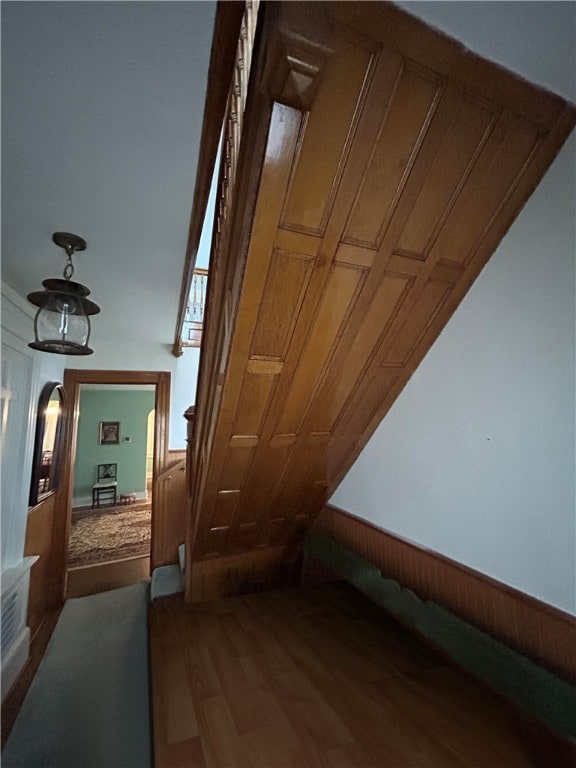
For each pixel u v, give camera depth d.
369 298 1.41
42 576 2.84
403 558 1.88
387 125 0.99
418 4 0.80
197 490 2.31
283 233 1.13
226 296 1.45
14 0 0.72
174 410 3.72
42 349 1.63
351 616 2.28
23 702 1.90
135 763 1.54
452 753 1.22
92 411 7.11
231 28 0.83
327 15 0.78
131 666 2.19
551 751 1.17
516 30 0.87
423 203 1.18
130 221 1.54
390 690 1.55
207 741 1.29
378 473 2.10
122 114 1.02
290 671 1.70
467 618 1.51
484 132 1.07
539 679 1.21
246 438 1.81
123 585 3.37
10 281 2.04
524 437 1.28
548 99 1.04
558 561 1.18
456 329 1.56
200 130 1.10
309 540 2.83
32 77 0.89
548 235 1.19
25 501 2.39
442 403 1.64
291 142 0.96
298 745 1.27
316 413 1.84
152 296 2.38
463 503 1.54
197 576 2.61
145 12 0.77
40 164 1.19
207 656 1.83
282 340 1.44
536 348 1.23
